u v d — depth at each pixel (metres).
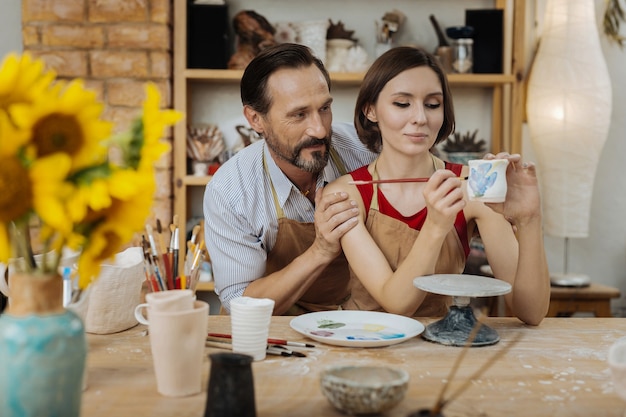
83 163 0.90
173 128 3.50
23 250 0.95
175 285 1.54
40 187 0.85
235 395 0.99
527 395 1.14
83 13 3.42
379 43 3.63
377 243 1.86
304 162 2.01
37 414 0.90
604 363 1.33
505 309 3.45
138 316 1.44
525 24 3.80
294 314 2.21
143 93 3.45
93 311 1.50
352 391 1.02
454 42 3.61
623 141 3.89
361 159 2.26
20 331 0.90
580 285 3.47
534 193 1.65
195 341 1.15
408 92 1.77
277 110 1.97
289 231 2.15
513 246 1.80
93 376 1.24
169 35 3.48
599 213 3.94
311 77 1.96
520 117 3.58
